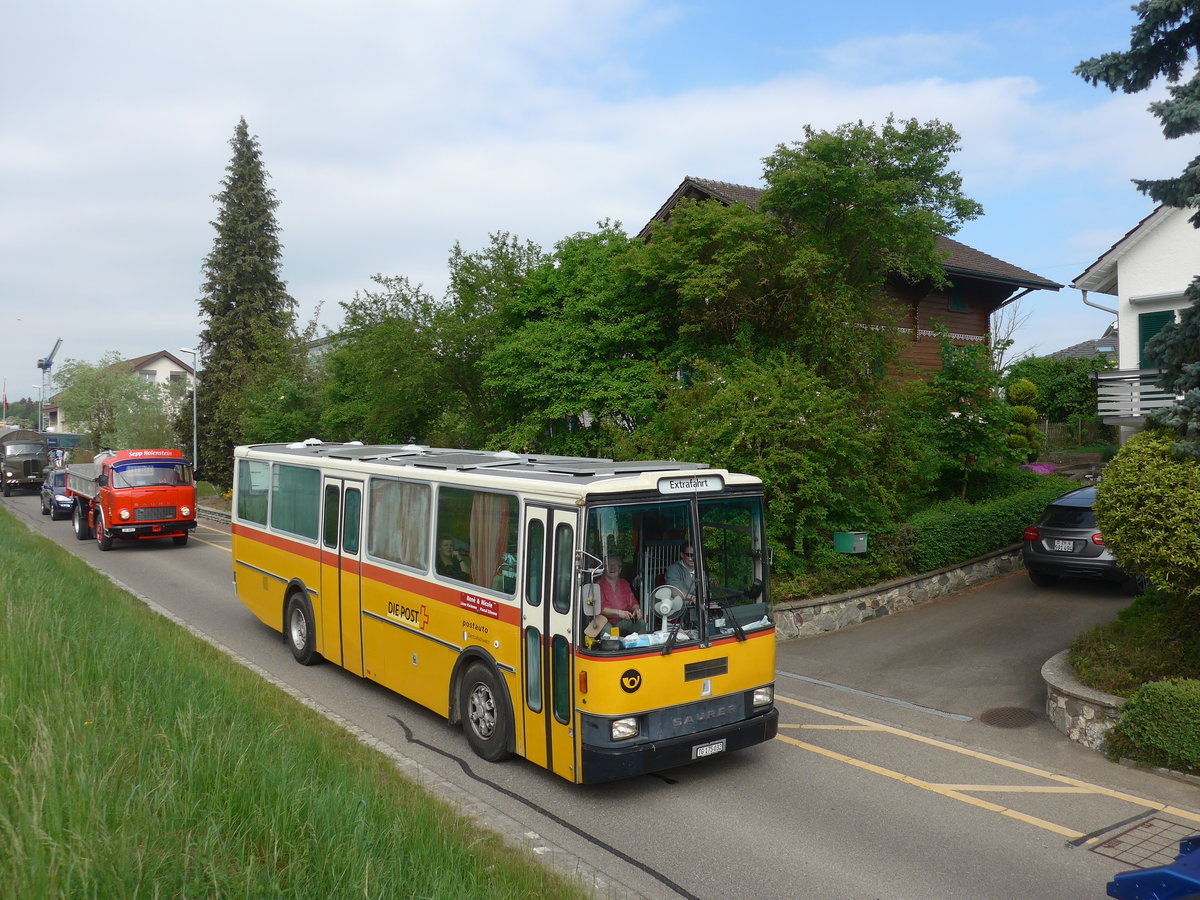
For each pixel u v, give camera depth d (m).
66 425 61.62
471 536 7.98
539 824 6.51
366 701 9.66
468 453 10.29
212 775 5.29
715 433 12.72
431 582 8.52
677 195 22.73
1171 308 18.30
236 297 42.28
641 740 6.72
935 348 25.64
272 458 12.13
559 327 16.78
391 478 9.27
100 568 19.58
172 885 3.95
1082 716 8.10
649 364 15.80
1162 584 7.75
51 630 8.16
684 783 7.37
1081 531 13.48
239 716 6.95
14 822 4.19
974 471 17.62
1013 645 11.18
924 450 15.38
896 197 14.97
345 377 24.61
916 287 24.77
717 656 7.16
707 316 15.48
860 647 11.47
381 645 9.45
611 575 6.79
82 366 59.66
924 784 7.30
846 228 15.58
